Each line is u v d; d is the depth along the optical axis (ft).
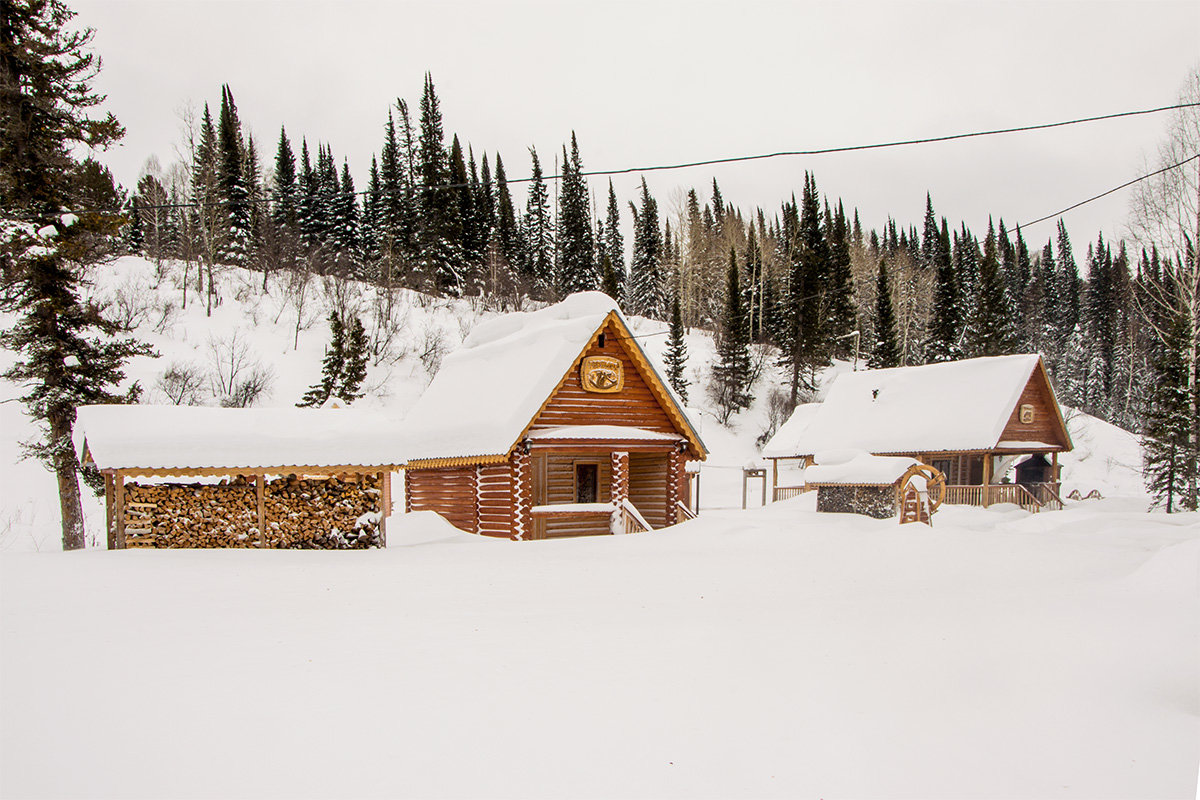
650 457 85.56
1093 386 293.64
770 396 221.66
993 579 44.60
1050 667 23.71
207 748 16.43
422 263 251.80
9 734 17.16
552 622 30.30
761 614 32.68
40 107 70.64
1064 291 364.79
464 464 75.66
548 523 75.82
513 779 15.05
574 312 81.51
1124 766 16.11
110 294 174.29
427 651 25.03
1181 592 34.68
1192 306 120.37
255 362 165.58
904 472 86.38
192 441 55.42
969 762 16.28
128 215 77.00
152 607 32.24
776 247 335.26
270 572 43.42
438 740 17.03
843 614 32.73
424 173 283.38
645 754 16.46
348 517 58.85
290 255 243.19
